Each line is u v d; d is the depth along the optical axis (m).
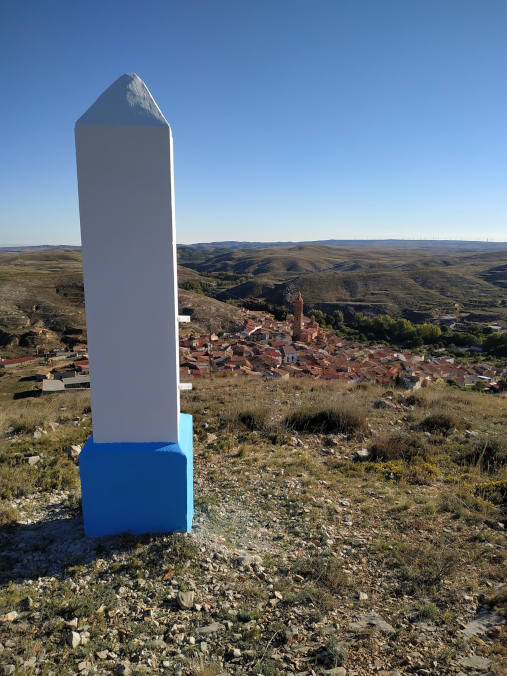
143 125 3.72
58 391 31.88
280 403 10.65
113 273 3.96
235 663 2.87
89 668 2.80
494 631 3.10
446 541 4.37
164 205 3.87
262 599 3.53
